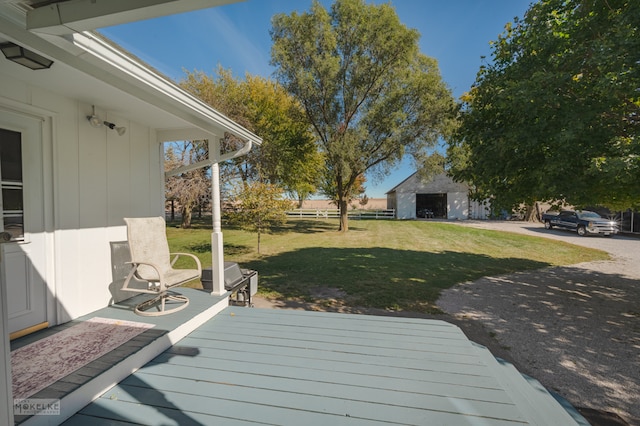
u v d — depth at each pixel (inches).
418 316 181.3
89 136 125.0
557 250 412.5
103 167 132.1
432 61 545.0
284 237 560.7
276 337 115.0
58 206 112.7
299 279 265.9
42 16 55.6
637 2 136.9
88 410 71.7
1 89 93.0
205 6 50.1
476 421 69.9
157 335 103.1
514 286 245.0
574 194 164.2
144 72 85.0
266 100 652.1
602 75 148.3
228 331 120.3
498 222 884.0
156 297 146.4
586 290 234.4
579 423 86.0
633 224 567.2
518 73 182.1
